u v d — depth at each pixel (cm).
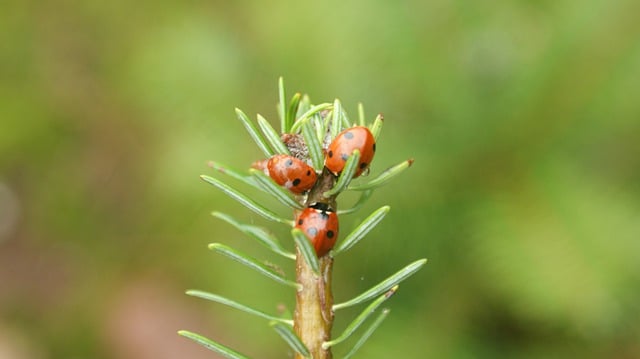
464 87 33
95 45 50
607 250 29
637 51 32
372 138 20
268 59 36
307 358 20
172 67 37
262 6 37
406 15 34
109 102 50
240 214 35
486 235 31
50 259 52
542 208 31
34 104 50
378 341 31
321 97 34
